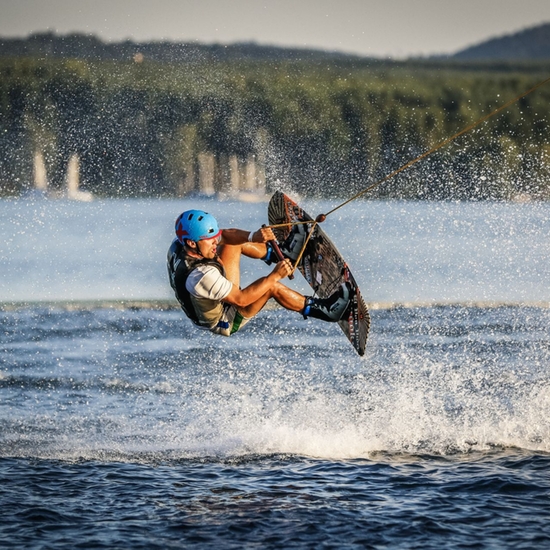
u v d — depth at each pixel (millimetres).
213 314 23812
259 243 24703
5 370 38594
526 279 68812
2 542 18953
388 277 70062
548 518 20297
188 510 21016
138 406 32562
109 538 19250
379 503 21422
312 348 43938
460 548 18594
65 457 25844
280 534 19469
